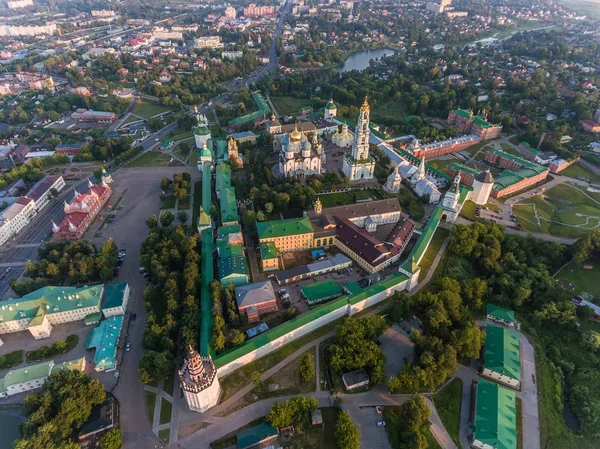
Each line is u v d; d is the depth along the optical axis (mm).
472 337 162750
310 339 177125
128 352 172250
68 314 186625
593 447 141750
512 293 199250
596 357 175250
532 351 175875
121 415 147500
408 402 140750
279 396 153500
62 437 135750
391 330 181750
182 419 145750
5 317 180500
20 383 154625
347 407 150125
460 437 141375
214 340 163875
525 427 145125
